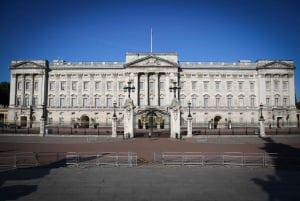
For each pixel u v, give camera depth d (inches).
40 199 519.5
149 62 3703.3
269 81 3742.6
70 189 587.8
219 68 3782.0
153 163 887.1
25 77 3799.2
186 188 598.5
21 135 2034.9
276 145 1487.5
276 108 3681.1
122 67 3769.7
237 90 3769.7
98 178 682.2
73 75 3823.8
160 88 3732.8
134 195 547.8
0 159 951.6
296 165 848.9
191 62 3806.6
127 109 1964.8
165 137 1963.6
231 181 658.2
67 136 1959.9
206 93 3752.5
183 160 917.2
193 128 2970.0
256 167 820.6
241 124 3582.7
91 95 3782.0
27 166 824.9
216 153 1101.1
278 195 548.4
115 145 1469.0
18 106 3730.3
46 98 3801.7
